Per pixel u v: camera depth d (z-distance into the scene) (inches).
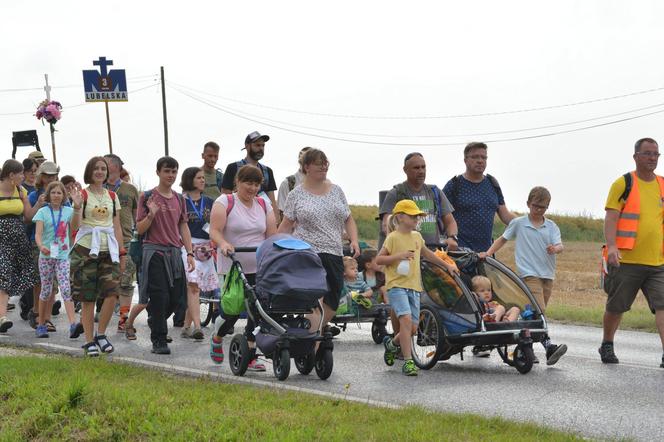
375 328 1065.5
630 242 896.3
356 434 542.3
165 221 940.6
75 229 917.2
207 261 1092.5
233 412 591.5
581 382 809.5
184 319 1169.4
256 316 812.6
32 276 1098.1
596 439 580.4
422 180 970.1
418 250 858.8
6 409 611.8
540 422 646.5
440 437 536.7
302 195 861.8
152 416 575.8
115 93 2354.8
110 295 917.8
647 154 898.7
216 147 1237.7
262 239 871.7
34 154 1293.1
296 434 533.3
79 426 569.9
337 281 860.6
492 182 1036.5
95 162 929.5
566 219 4766.2
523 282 886.4
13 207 1094.4
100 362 794.8
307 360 827.4
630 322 1253.7
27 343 989.2
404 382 804.0
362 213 4877.0
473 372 864.9
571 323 1298.0
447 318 857.5
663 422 654.5
